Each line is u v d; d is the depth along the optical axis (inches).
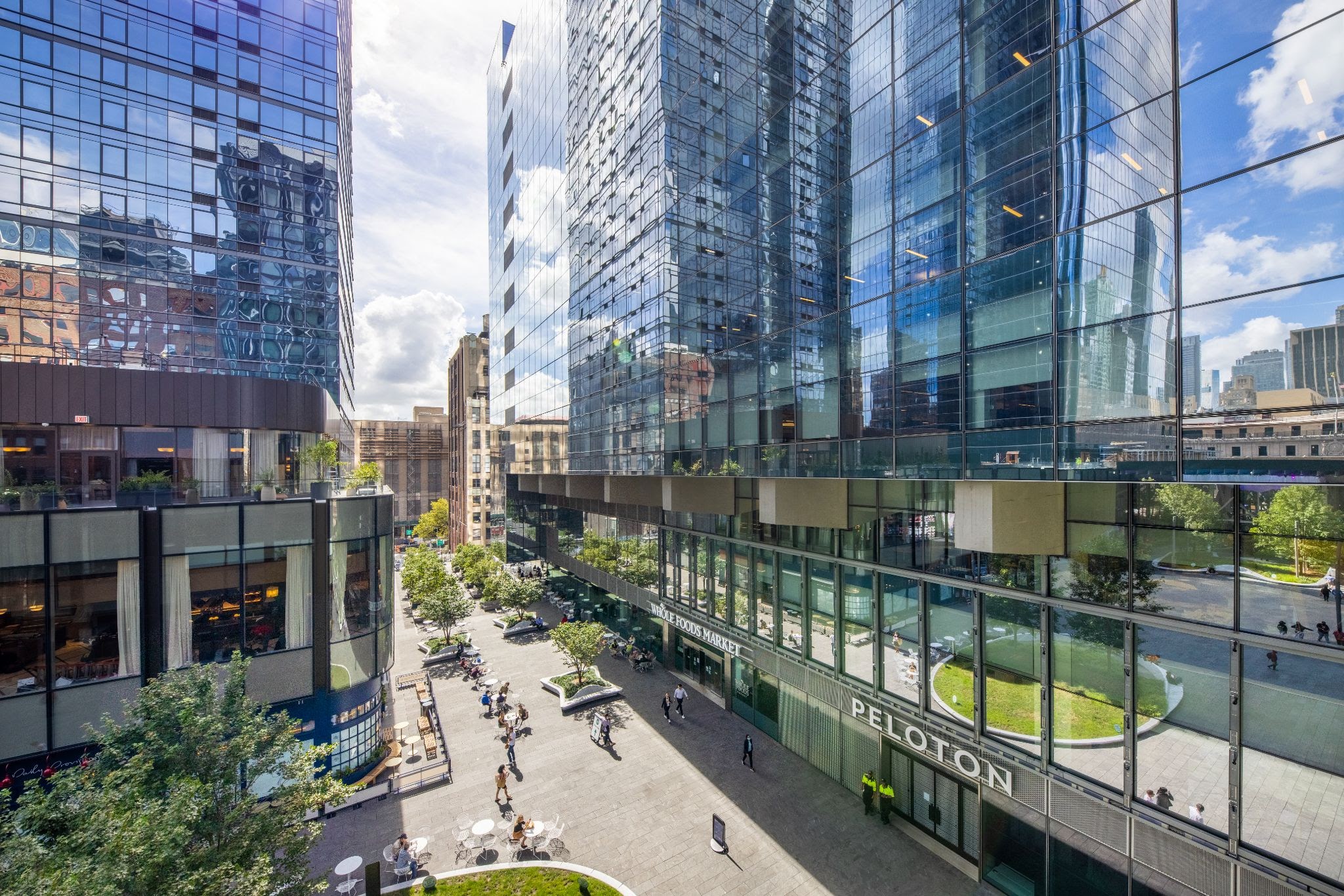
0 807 580.1
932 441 492.7
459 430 3181.6
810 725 836.0
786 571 841.5
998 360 440.5
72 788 395.2
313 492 845.8
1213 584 401.1
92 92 885.8
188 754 453.7
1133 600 446.6
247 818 474.0
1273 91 308.2
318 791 524.7
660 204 857.5
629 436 989.2
